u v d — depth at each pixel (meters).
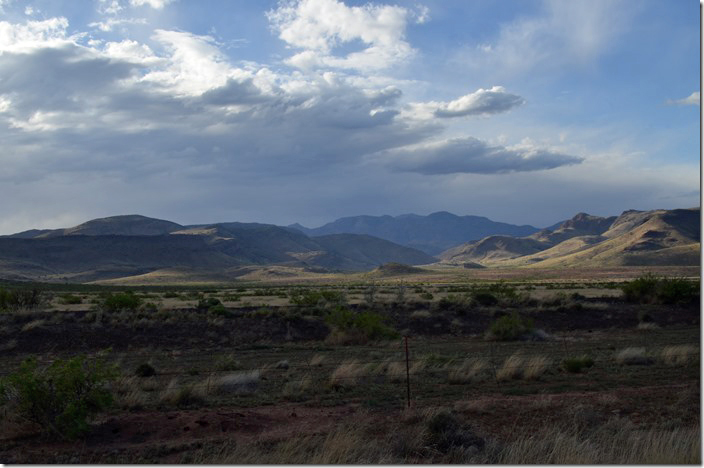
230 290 114.62
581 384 18.30
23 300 47.38
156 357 28.52
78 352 31.36
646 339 33.19
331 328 36.75
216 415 13.92
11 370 24.02
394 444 10.84
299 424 13.42
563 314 46.47
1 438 12.44
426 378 19.67
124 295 46.25
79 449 11.69
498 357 25.23
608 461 9.26
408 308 49.19
